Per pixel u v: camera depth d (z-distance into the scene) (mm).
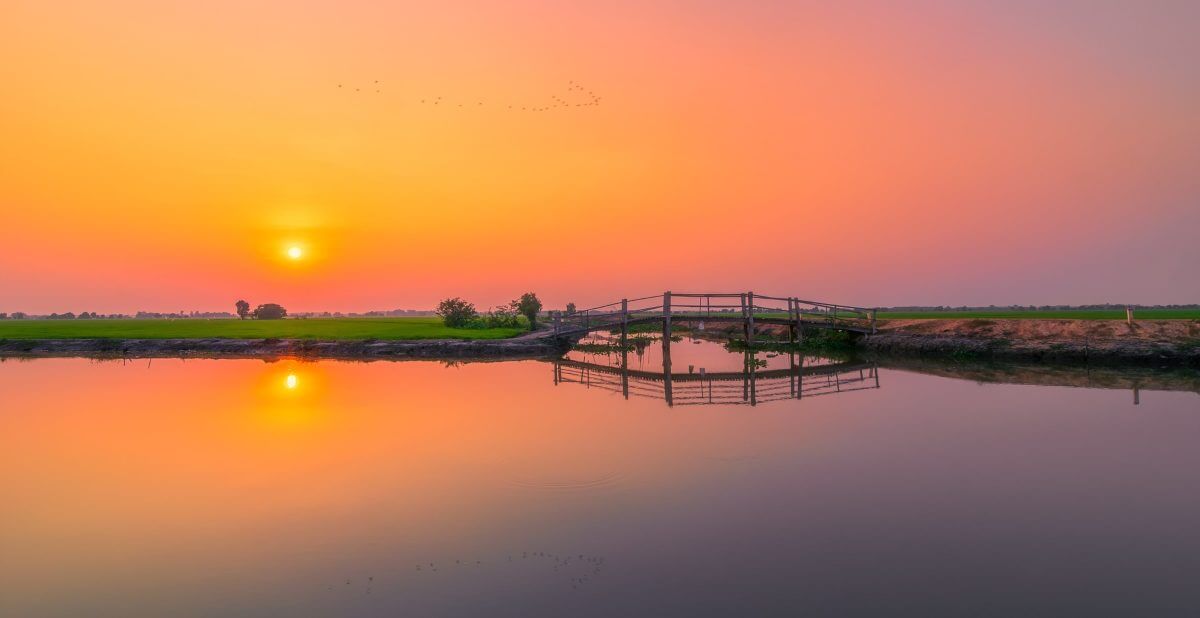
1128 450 13508
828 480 11438
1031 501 10250
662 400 21078
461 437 14938
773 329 59781
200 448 13922
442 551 8320
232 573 7684
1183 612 6559
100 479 11625
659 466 12359
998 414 17766
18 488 11109
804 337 48156
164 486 11203
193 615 6660
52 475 11883
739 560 7996
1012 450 13617
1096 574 7527
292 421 16875
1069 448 13734
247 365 33656
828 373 29578
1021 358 31109
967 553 8188
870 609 6688
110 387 24109
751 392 23219
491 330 51125
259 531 9047
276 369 31203
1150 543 8469
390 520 9453
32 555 8258
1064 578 7422
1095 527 9086
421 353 39906
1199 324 28266
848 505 10078
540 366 33000
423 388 23594
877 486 11078
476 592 7148
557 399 21031
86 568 7855
